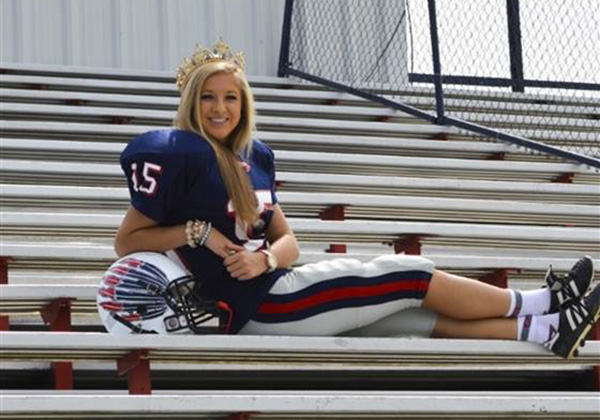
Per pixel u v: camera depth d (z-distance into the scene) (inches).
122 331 174.1
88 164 263.0
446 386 213.5
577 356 190.5
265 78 369.1
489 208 267.4
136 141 177.5
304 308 177.6
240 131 182.4
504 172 307.1
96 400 160.2
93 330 220.7
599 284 188.4
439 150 320.5
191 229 175.3
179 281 173.8
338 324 179.5
